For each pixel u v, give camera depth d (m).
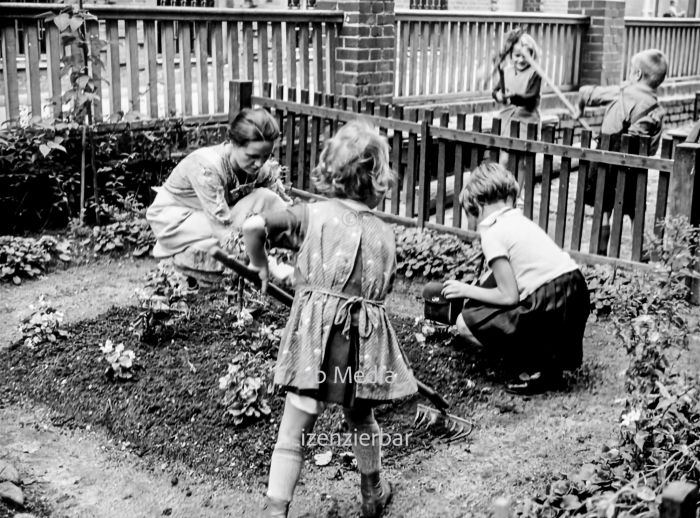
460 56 11.54
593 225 6.27
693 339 4.94
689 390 3.39
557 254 4.42
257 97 7.97
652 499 2.68
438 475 3.73
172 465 3.83
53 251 6.60
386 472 3.75
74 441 4.03
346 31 9.80
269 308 5.26
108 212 7.24
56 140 6.94
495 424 4.16
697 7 20.56
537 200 9.36
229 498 3.60
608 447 3.67
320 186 3.33
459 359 4.72
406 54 10.70
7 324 5.28
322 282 3.21
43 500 3.57
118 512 3.51
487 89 11.91
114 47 7.75
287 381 3.15
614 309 4.89
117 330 4.90
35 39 7.31
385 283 3.27
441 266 6.31
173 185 5.45
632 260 6.09
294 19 9.18
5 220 7.03
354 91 9.84
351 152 3.21
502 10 18.94
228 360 4.55
